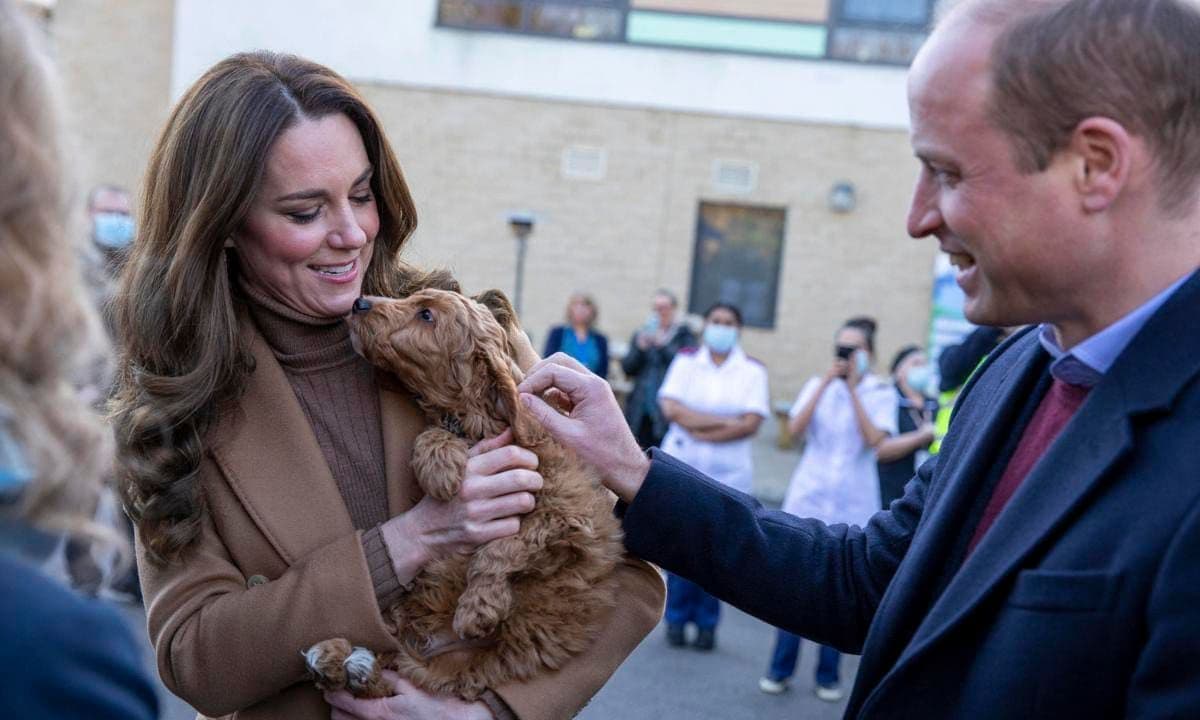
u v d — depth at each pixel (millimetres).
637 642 2039
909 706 1474
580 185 13609
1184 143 1344
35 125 1021
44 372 1026
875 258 13383
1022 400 1655
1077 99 1334
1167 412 1316
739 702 5742
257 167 1846
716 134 13484
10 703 898
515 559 1848
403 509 1958
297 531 1895
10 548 991
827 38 13305
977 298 1536
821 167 13391
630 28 13477
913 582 1614
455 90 13547
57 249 1039
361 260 2053
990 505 1609
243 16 13430
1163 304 1381
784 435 13398
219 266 1905
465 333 1965
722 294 13859
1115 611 1258
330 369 2049
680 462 2059
